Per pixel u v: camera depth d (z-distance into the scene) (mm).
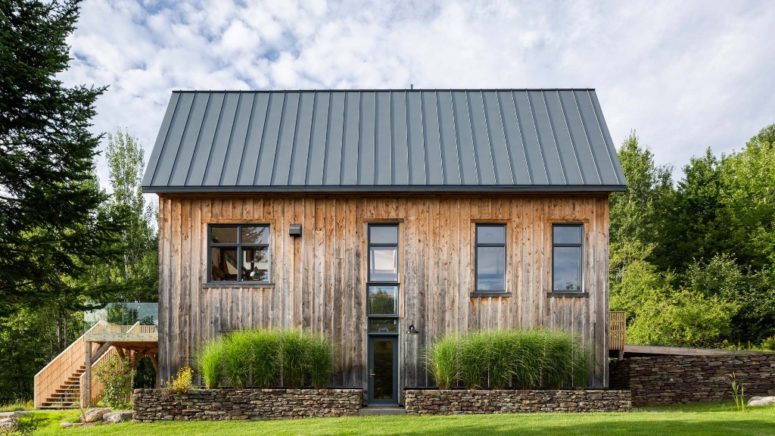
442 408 11547
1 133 11828
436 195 13320
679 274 28156
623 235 31328
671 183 35094
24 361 28453
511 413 11414
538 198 13273
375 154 13734
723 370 14031
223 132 14359
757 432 8625
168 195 13305
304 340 12422
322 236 13289
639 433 8625
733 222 29344
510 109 15000
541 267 13117
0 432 9883
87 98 12453
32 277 12102
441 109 15070
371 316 13125
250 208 13359
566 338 12344
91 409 13883
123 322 16688
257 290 13172
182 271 13211
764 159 31641
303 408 11695
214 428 10492
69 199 12164
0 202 11797
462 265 13188
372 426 9867
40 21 12102
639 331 24000
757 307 24828
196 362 12992
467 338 12602
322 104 15305
